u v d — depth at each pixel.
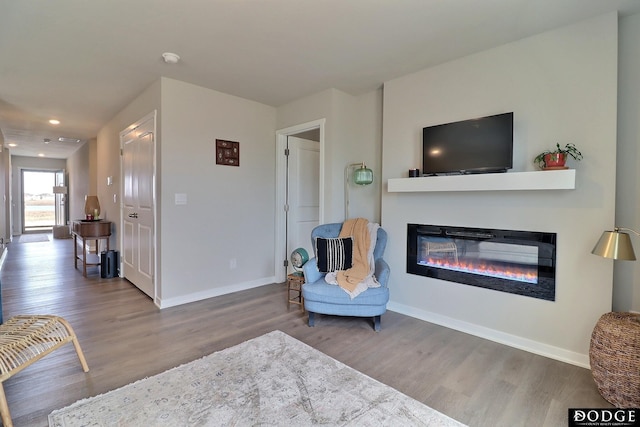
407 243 3.17
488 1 1.99
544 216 2.38
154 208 3.38
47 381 1.97
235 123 3.81
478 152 2.59
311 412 1.70
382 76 3.18
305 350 2.39
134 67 2.97
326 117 3.57
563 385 2.00
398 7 2.04
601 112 2.15
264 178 4.14
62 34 2.38
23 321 2.01
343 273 2.99
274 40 2.47
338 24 2.24
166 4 2.01
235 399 1.80
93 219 5.13
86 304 3.37
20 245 7.36
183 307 3.30
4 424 1.55
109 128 5.01
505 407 1.78
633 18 2.14
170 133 3.27
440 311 2.95
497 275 2.61
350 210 3.77
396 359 2.29
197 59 2.80
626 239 1.85
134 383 1.95
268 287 4.07
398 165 3.22
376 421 1.64
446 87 2.87
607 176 2.14
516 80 2.50
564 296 2.30
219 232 3.71
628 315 1.96
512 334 2.54
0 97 3.83
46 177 10.41
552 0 1.97
